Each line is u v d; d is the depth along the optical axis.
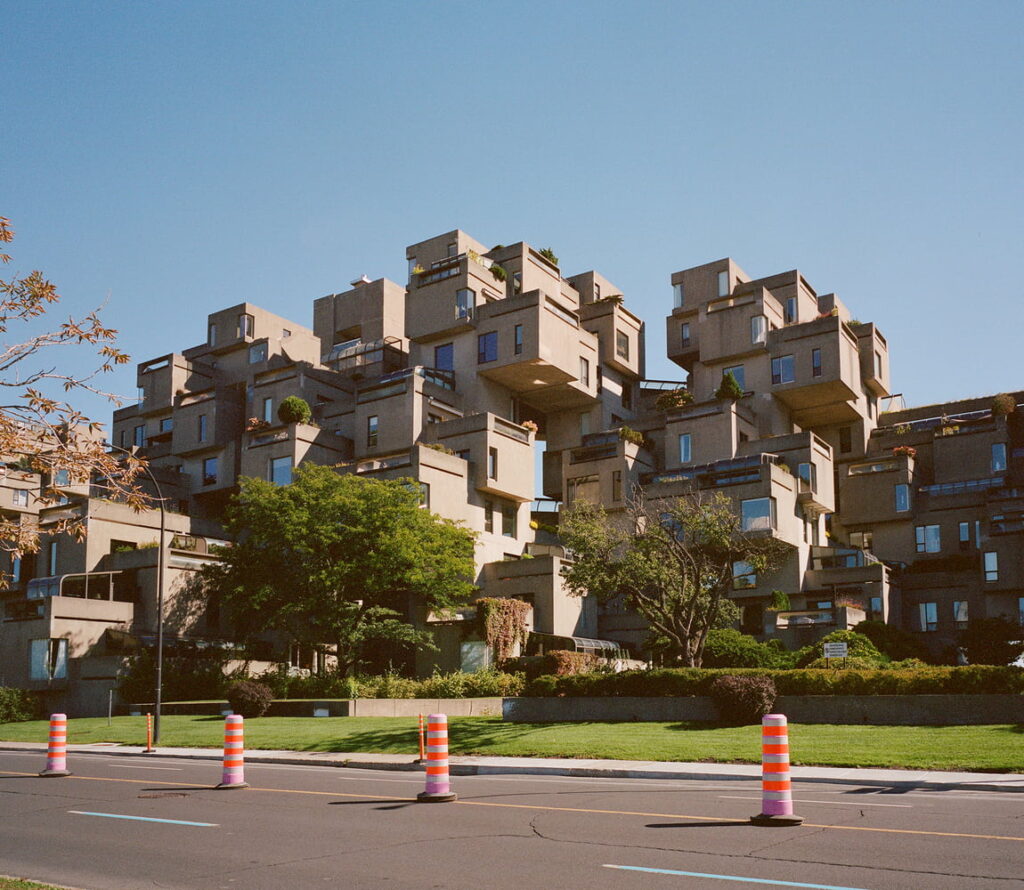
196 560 50.56
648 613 33.44
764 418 62.31
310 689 40.41
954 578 54.66
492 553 55.62
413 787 17.94
